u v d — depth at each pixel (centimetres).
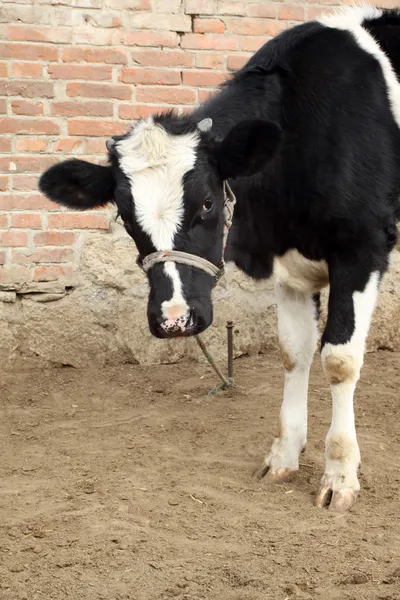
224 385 513
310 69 424
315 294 440
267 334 557
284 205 422
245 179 420
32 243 535
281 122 423
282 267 432
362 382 521
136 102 541
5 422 484
